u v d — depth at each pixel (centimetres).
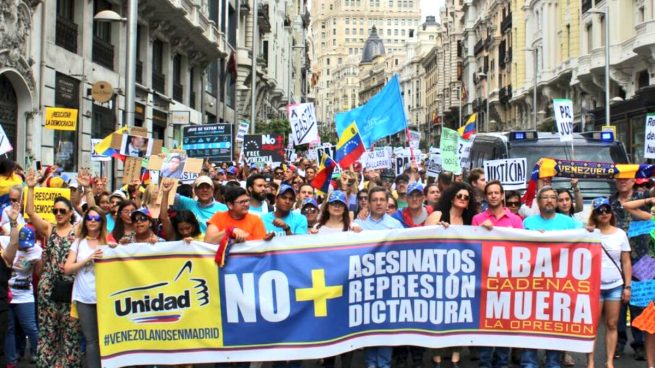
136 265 686
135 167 1159
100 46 2405
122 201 770
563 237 707
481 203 960
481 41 7506
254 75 3306
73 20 2200
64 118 1366
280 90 6769
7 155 1798
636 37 3172
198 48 3531
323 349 690
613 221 770
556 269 709
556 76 4638
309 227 863
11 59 1725
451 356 806
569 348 708
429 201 972
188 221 757
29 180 820
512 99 5972
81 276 694
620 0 3588
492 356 766
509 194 883
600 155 1348
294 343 689
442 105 10531
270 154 2211
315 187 974
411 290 704
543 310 709
